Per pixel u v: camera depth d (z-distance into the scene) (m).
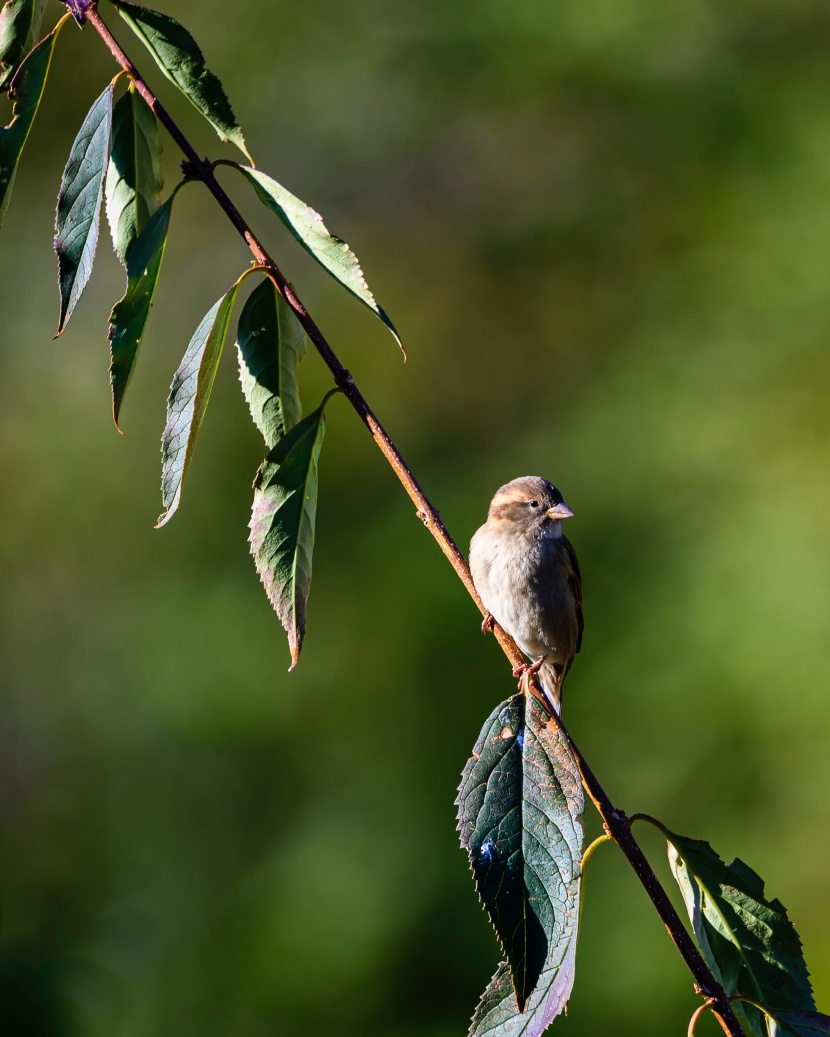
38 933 14.79
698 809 13.31
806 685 13.23
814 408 14.78
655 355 15.98
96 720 15.99
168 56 4.25
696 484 14.88
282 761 14.61
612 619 14.41
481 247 17.50
